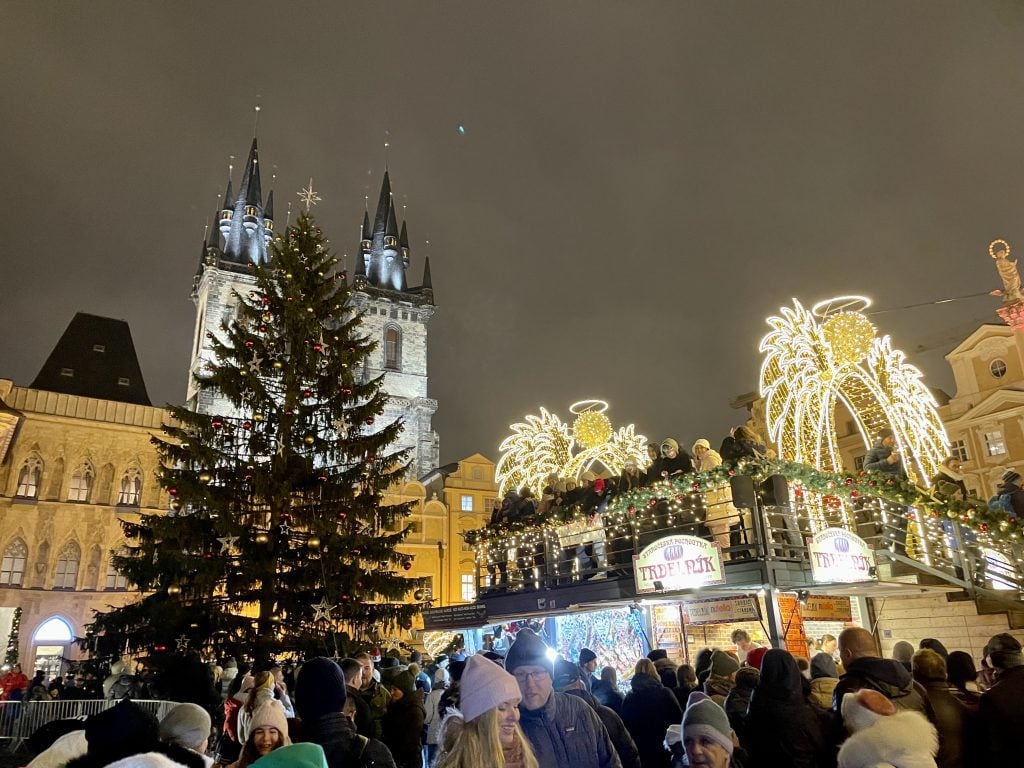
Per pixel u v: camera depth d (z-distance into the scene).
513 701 3.61
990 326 36.50
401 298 87.06
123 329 56.78
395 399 78.31
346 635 18.53
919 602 14.52
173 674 8.15
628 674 15.35
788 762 4.89
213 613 17.75
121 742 3.22
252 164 84.06
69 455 45.59
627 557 15.77
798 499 14.54
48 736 4.81
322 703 4.85
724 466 13.15
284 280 22.28
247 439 20.45
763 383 16.08
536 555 18.20
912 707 5.21
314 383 21.53
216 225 80.81
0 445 39.50
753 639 14.02
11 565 42.44
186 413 19.80
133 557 19.05
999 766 4.97
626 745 5.16
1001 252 19.84
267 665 17.39
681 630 14.63
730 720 6.09
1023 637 12.84
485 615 18.70
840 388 16.02
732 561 12.72
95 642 19.61
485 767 3.35
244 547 18.58
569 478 19.52
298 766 2.95
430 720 10.75
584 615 17.14
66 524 44.28
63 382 51.84
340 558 19.17
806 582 12.81
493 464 56.75
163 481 18.84
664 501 14.98
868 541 16.06
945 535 14.51
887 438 15.63
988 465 35.81
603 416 22.56
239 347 21.16
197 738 4.52
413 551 51.19
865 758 3.63
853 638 5.99
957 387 38.00
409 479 54.41
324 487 20.05
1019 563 13.70
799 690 5.18
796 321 15.46
